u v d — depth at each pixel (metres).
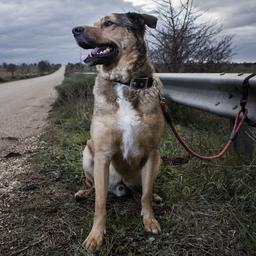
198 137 1.42
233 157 1.10
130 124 0.93
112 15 1.00
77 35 1.00
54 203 1.04
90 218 0.93
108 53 0.96
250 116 1.04
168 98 1.92
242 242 0.77
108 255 0.79
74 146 1.56
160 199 1.03
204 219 0.87
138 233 0.86
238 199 0.91
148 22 1.02
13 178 1.25
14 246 0.83
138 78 0.94
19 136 2.02
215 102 1.32
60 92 3.21
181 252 0.77
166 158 1.31
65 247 0.82
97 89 0.98
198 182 1.04
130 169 1.01
